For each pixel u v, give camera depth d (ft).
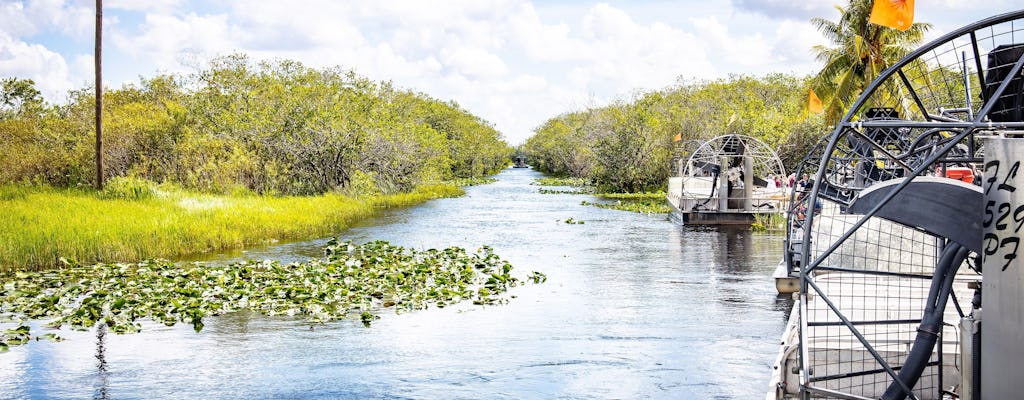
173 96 128.36
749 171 83.87
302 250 62.85
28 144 103.19
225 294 42.65
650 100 173.17
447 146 195.62
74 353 32.19
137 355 32.04
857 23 94.68
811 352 23.58
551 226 85.20
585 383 29.04
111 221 63.82
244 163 106.42
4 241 53.36
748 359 31.73
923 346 18.01
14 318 37.60
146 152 105.81
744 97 174.60
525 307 41.55
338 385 28.71
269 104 117.91
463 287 46.47
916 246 36.14
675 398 27.32
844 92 95.81
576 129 222.89
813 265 19.30
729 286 47.60
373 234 76.74
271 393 27.81
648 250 64.75
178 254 59.77
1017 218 15.53
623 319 38.73
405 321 38.19
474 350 33.27
